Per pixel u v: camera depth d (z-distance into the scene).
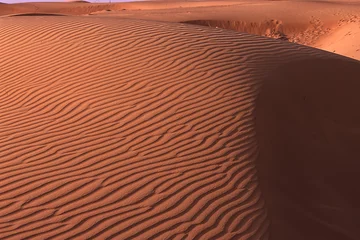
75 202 5.24
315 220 5.43
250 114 6.95
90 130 6.65
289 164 6.46
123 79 7.88
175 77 7.88
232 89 7.56
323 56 10.44
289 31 27.42
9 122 7.02
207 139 6.35
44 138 6.52
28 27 10.57
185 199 5.28
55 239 4.72
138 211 5.11
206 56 8.66
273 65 8.91
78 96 7.52
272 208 5.29
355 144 7.99
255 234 4.86
